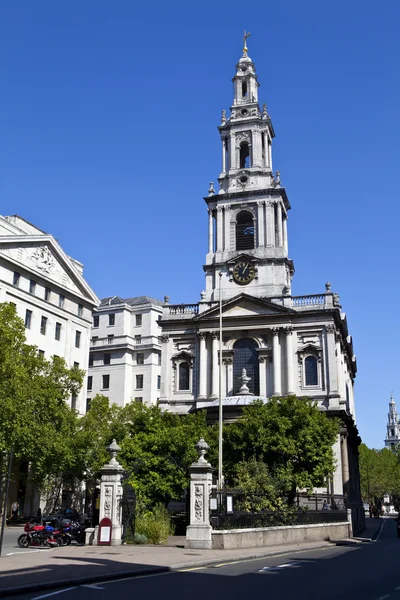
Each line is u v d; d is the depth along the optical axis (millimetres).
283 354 66875
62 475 60094
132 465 45500
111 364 96688
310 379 65875
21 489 62156
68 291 72125
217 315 69250
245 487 38344
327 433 52875
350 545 39656
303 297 68125
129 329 99250
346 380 79625
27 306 65062
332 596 15766
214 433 53500
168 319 71562
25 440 47219
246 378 65250
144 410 65125
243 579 19391
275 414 52875
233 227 74312
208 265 73062
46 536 34812
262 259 71000
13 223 69562
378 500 142125
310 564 24672
